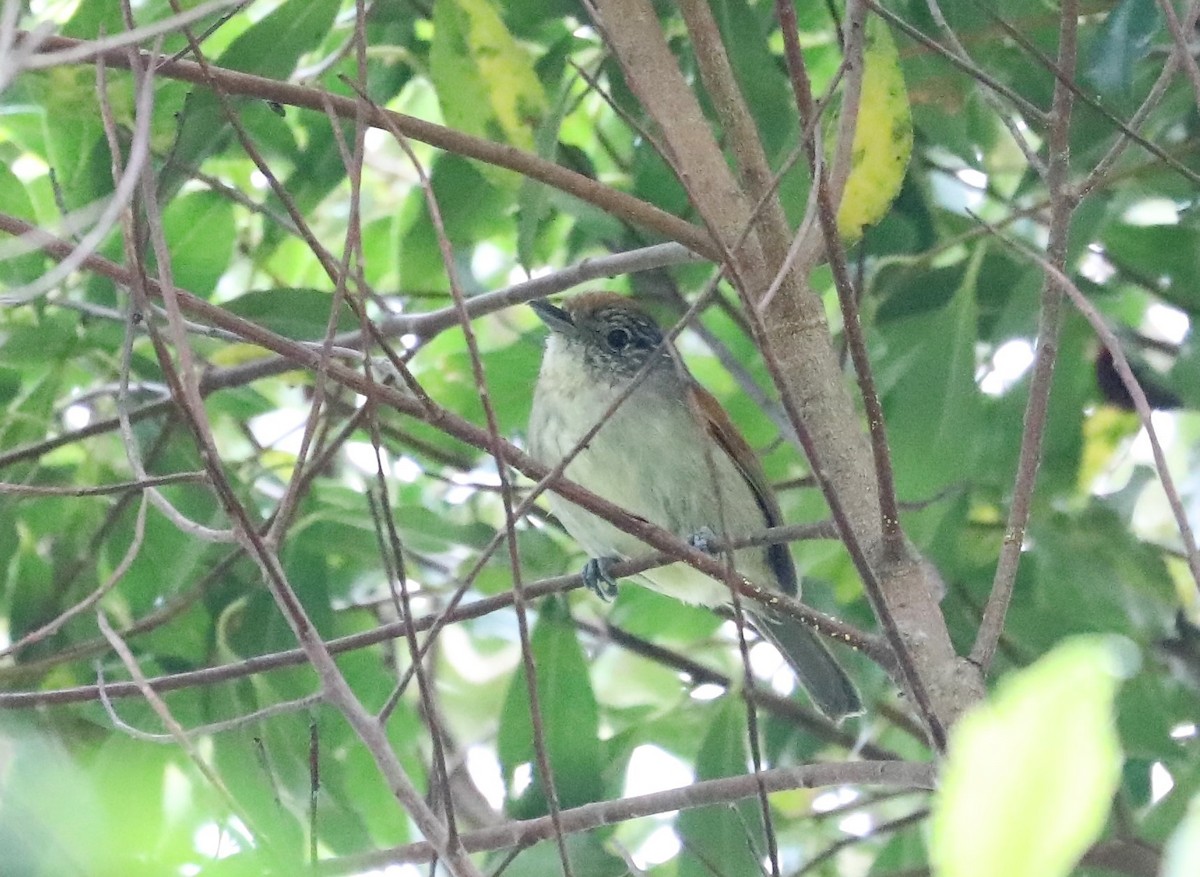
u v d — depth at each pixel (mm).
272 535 6426
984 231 9969
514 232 11781
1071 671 3084
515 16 11055
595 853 9477
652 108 8023
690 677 12586
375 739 6074
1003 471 10508
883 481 7133
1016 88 10125
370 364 6578
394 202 14188
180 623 10352
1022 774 3078
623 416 11047
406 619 6395
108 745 9602
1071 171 9984
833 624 7301
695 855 9586
